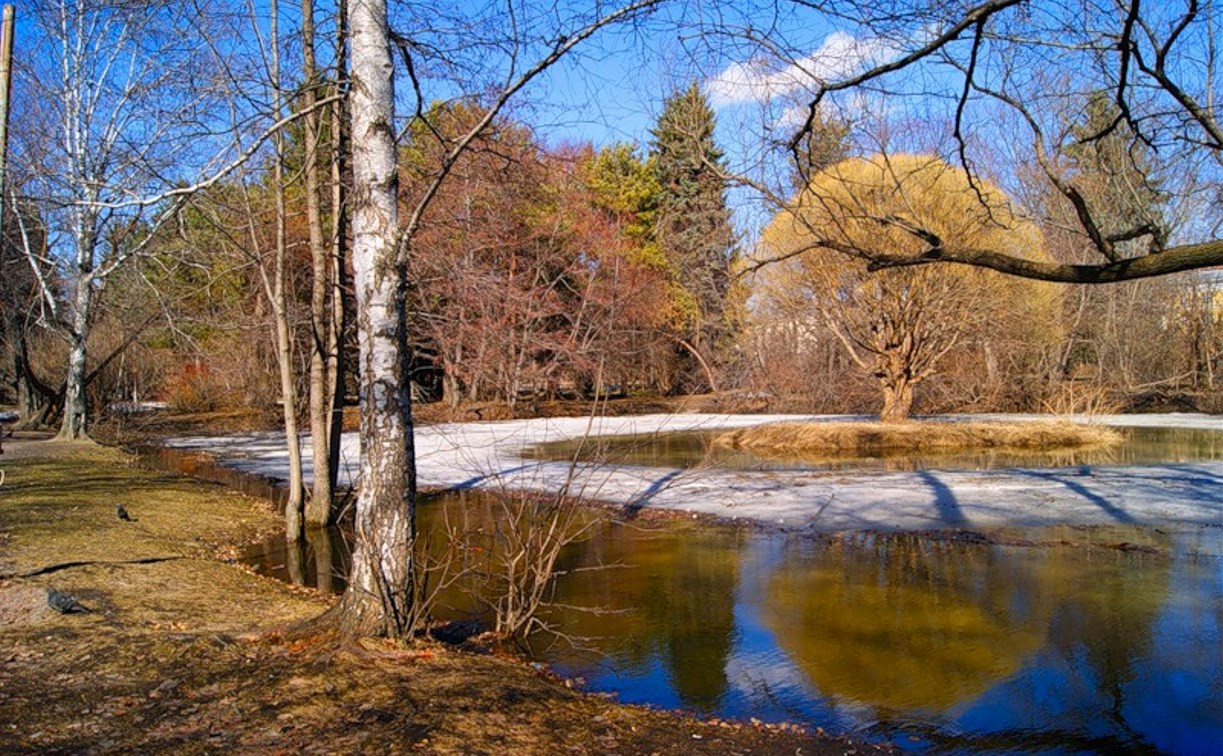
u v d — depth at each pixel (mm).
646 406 40500
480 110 8562
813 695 6297
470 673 5707
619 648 7367
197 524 12469
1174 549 10555
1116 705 6047
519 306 23109
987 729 5691
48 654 5660
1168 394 35625
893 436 24562
